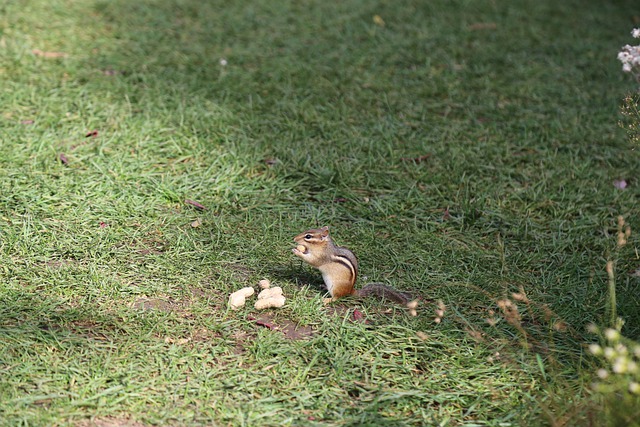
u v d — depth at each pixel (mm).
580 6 17344
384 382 6598
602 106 12711
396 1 16922
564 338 7227
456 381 6617
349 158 10734
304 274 8156
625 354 5672
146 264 8102
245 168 10273
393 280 8141
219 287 7805
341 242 8797
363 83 13148
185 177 9938
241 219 9156
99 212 8992
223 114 11617
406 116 12078
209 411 6109
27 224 8523
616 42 15469
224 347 6883
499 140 11469
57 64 12898
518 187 10320
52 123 10953
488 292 7980
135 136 10766
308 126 11555
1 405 5961
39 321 7047
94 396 6117
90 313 7195
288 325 7297
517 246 9008
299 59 13891
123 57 13414
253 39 14656
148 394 6230
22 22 14406
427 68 13836
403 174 10438
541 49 14961
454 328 7352
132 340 6855
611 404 5656
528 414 6176
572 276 8398
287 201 9703
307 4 16484
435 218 9508
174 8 15875
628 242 9008
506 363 6781
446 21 16078
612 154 11203
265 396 6328
